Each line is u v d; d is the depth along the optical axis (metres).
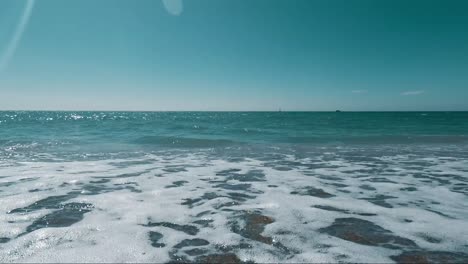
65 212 4.59
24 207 4.80
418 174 7.62
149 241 3.60
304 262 3.08
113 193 5.71
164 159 10.11
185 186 6.36
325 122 36.62
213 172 7.89
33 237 3.63
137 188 6.14
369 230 3.92
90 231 3.86
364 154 11.27
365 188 6.20
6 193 5.61
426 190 6.03
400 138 16.92
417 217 4.41
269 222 4.23
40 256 3.15
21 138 16.45
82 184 6.42
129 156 10.75
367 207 4.89
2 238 3.59
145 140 15.63
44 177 7.04
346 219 4.34
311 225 4.11
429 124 30.92
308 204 5.07
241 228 4.02
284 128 25.58
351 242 3.56
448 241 3.56
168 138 16.12
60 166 8.58
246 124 32.25
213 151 12.24
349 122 36.44
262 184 6.56
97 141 15.37
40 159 9.84
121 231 3.89
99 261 3.08
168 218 4.40
